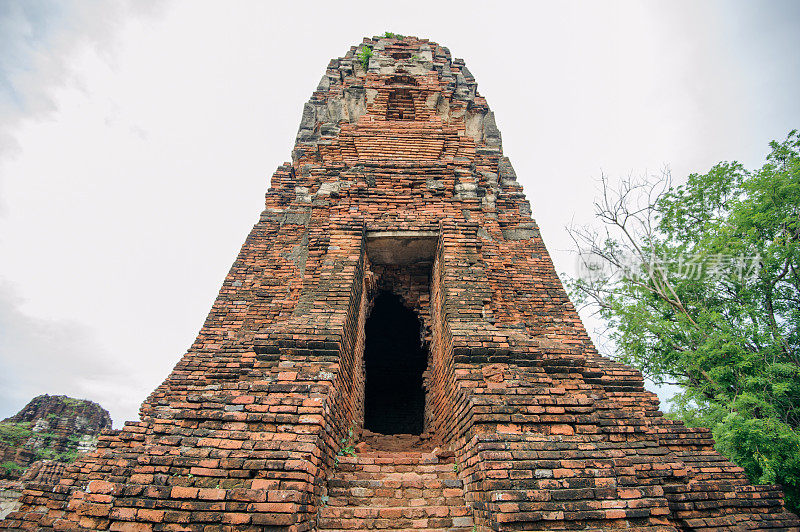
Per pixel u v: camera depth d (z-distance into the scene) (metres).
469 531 4.47
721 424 8.54
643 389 6.60
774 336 12.16
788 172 12.39
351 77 13.09
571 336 7.64
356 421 6.96
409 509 4.62
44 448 18.30
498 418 4.61
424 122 10.30
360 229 7.50
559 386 5.20
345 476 5.14
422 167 8.63
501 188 10.61
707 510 5.00
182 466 4.05
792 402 10.16
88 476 5.45
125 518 3.76
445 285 6.78
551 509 3.80
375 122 10.30
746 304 13.01
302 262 8.38
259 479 3.96
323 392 4.86
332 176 9.00
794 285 12.81
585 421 4.75
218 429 4.48
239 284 8.03
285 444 4.30
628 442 4.95
